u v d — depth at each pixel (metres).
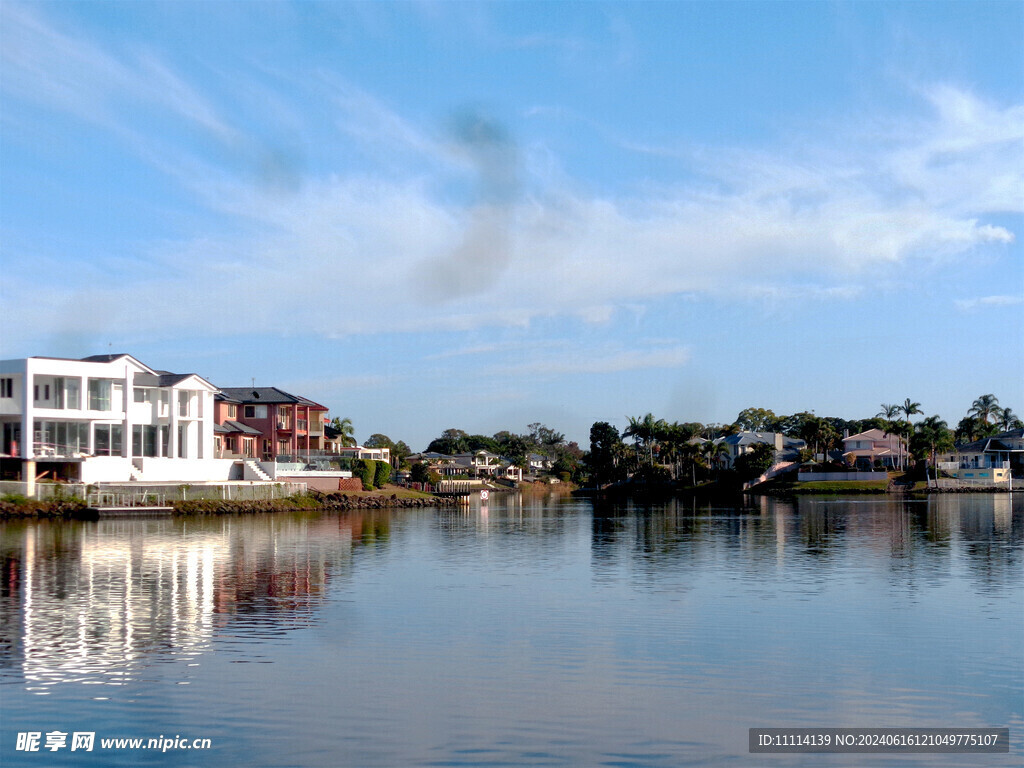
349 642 29.67
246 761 19.55
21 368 92.06
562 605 36.53
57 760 19.59
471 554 56.31
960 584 42.19
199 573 45.62
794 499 152.50
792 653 28.31
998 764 19.58
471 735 21.09
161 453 107.88
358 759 19.67
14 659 27.17
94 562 49.72
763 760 19.73
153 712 22.53
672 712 22.70
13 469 93.25
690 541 66.31
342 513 109.38
